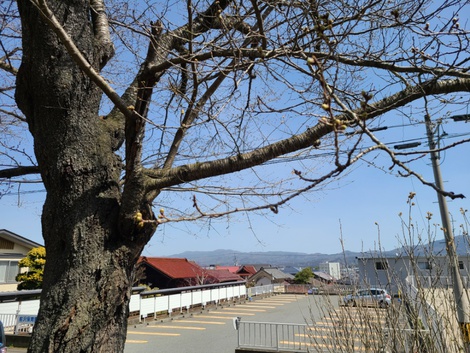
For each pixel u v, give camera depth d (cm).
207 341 1339
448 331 433
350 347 515
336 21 343
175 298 1934
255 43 379
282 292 3312
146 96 281
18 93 306
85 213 266
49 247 270
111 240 271
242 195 389
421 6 304
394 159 202
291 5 326
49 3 295
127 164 270
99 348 241
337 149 166
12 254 2184
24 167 365
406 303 464
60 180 274
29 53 290
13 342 1105
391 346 436
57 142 280
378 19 339
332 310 594
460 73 293
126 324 271
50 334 236
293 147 278
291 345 1128
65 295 246
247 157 284
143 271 2634
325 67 284
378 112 289
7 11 387
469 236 461
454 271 477
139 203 273
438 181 955
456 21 293
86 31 311
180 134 351
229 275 3666
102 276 255
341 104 198
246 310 2214
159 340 1361
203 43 339
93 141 291
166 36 379
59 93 282
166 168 323
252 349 1047
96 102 305
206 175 285
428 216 395
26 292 1295
